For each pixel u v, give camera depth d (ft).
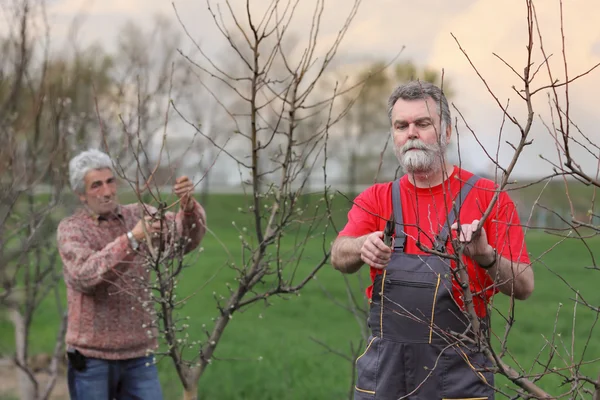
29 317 17.15
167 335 12.09
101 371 14.10
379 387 9.99
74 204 16.93
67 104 16.96
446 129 10.23
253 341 36.91
